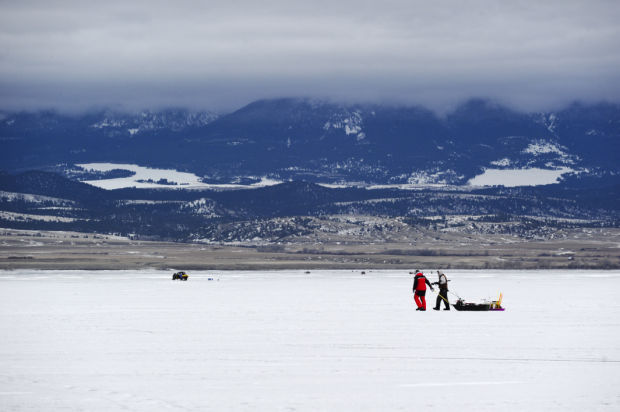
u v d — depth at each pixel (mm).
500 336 136375
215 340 132125
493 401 85500
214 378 98000
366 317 173750
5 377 98375
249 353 117375
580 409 81875
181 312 191750
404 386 93375
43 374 100500
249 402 85000
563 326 152625
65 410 81312
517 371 102500
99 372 101875
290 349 121312
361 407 82875
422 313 183875
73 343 128500
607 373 101062
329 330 146625
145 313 189000
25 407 82562
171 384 94375
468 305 191000
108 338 135250
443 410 81625
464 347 123125
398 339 132500
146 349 121500
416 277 191375
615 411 80938
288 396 88000
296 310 197125
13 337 136375
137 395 88250
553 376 99188
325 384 94500
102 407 82562
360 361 110188
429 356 114312
